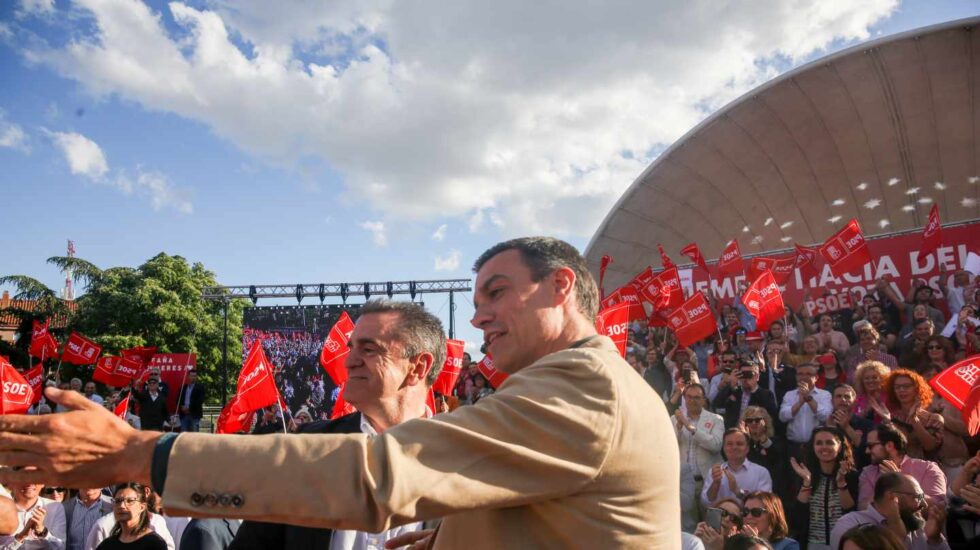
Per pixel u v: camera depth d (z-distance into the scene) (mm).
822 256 10117
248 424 11211
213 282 36781
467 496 1281
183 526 5984
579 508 1379
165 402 15906
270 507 1218
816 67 16594
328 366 7578
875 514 5320
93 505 6621
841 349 9859
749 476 6918
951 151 16953
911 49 15609
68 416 1197
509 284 1780
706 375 11133
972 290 9328
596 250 20562
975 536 5234
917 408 6855
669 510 1485
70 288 40312
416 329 3141
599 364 1454
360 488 1222
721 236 20531
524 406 1355
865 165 17969
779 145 18359
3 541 5469
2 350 29859
